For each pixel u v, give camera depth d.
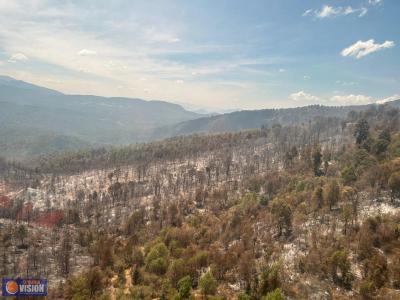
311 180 161.25
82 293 90.25
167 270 98.31
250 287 82.69
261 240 113.62
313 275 86.81
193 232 133.25
